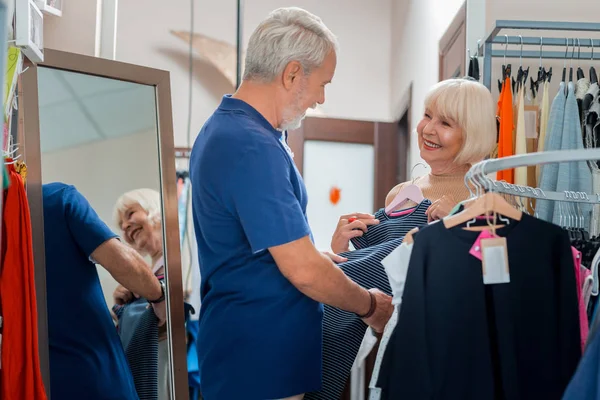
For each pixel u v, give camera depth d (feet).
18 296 6.82
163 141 10.32
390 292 7.14
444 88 7.73
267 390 6.23
